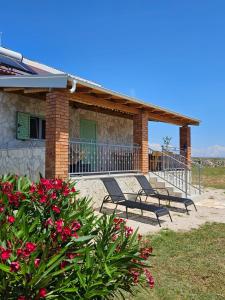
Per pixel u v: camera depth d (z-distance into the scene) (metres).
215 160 34.59
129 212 9.32
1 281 2.14
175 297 4.08
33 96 10.44
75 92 8.98
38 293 2.15
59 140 8.41
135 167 12.25
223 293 4.25
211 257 5.65
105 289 2.54
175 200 9.77
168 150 14.70
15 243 2.33
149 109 12.30
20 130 10.38
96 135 14.01
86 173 10.17
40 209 2.90
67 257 2.47
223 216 9.52
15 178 3.45
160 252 5.83
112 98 10.10
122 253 2.65
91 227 2.98
